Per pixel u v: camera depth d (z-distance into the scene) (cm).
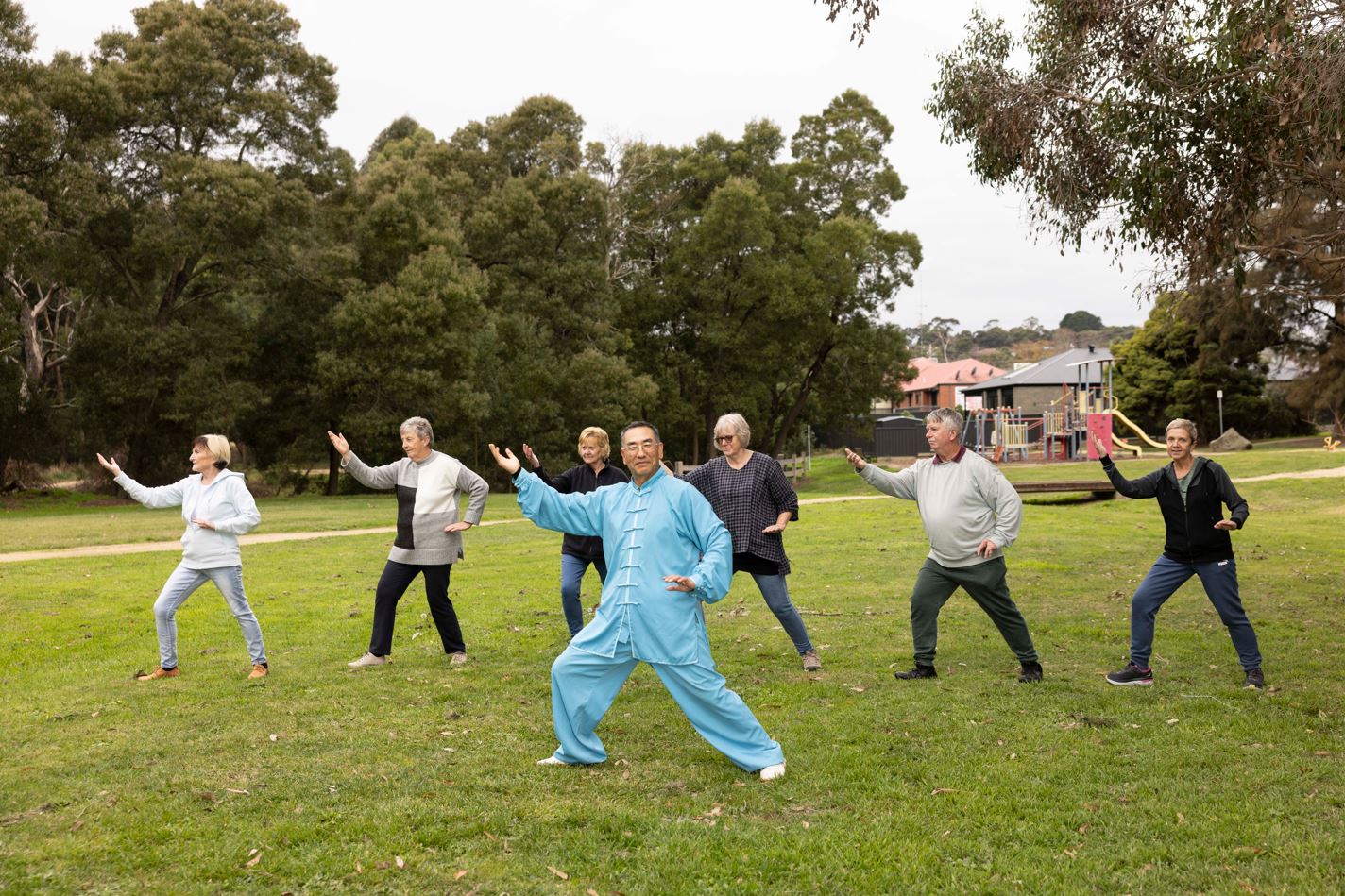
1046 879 377
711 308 4575
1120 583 1140
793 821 439
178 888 371
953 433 681
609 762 522
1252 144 930
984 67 1095
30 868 387
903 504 2258
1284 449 4231
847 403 4981
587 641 512
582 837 420
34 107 2886
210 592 1128
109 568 1351
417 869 389
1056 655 779
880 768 507
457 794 469
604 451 792
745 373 4697
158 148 3416
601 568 787
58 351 4156
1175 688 666
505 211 4159
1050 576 1191
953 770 500
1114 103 975
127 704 640
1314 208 1136
